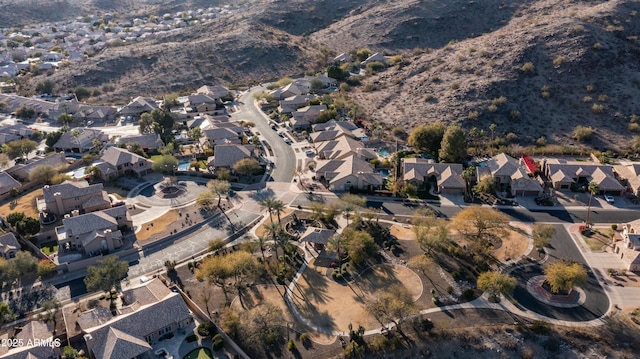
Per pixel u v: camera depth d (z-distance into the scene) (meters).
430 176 168.00
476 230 135.00
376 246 126.00
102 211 139.88
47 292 117.62
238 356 98.56
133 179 175.62
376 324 106.25
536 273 119.75
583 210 147.88
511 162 164.62
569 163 166.88
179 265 128.12
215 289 118.56
